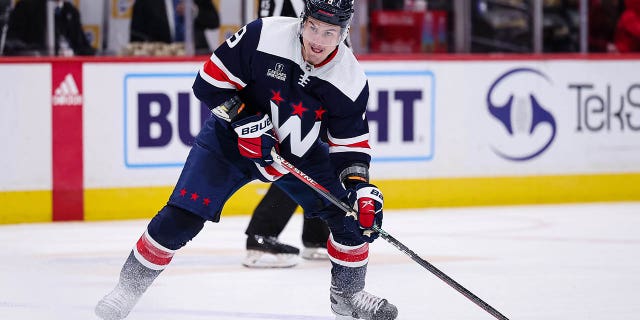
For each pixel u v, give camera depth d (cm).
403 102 2191
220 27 2184
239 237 1831
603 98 2331
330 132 1015
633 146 2353
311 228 1580
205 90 984
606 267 1556
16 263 1566
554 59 2289
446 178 2238
